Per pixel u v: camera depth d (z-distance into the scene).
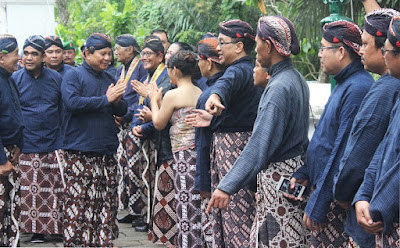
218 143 5.05
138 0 14.60
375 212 3.24
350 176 3.53
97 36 6.42
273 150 3.99
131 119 7.95
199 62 5.55
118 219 8.44
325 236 3.93
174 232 6.71
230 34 4.99
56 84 7.38
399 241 3.19
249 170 3.93
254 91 4.95
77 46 14.06
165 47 8.00
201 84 6.71
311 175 3.97
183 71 5.94
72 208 6.28
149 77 7.50
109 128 6.41
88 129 6.28
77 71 6.38
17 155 6.14
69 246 6.28
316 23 8.65
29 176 7.29
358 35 3.89
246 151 3.96
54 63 7.84
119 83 6.30
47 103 7.31
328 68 3.96
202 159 5.28
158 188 6.76
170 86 6.70
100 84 6.46
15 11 9.12
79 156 6.29
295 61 12.86
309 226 3.90
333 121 3.83
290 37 4.12
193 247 5.91
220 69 5.49
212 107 4.73
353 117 3.74
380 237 3.33
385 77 3.52
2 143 6.02
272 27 4.10
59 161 7.36
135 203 7.88
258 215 4.23
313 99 6.49
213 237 5.15
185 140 5.91
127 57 8.20
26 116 7.27
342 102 3.81
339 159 3.74
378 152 3.38
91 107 6.21
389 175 3.21
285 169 4.12
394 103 3.46
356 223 3.61
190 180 5.91
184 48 6.96
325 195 3.77
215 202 3.96
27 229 7.29
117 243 7.16
